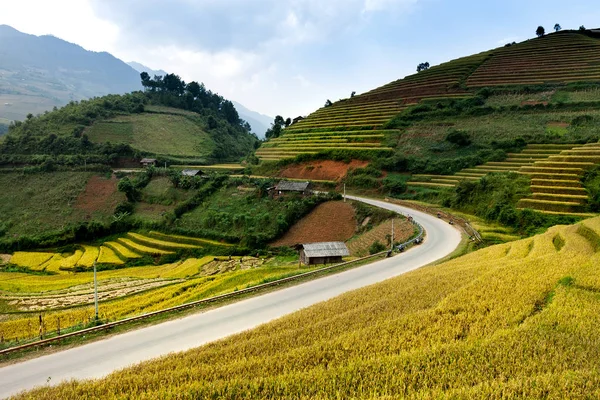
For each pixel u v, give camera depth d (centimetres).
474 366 1650
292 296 3469
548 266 2989
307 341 2166
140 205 10362
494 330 1989
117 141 14450
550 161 7288
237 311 3156
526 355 1677
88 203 10488
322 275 4128
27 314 4616
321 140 12681
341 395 1536
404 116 12281
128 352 2505
